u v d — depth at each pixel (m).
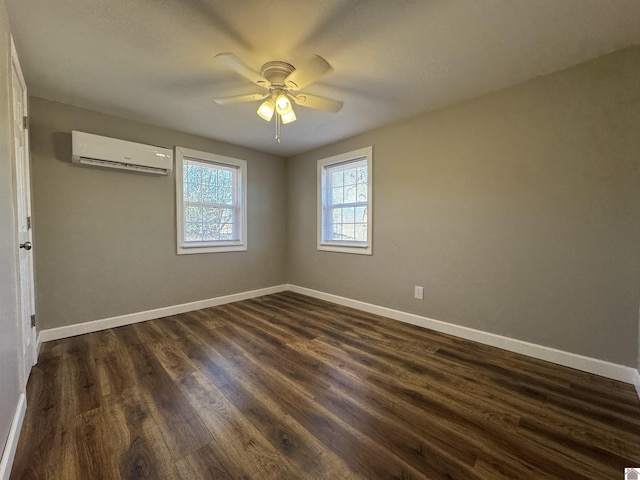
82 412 1.60
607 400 1.73
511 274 2.40
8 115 1.47
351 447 1.36
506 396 1.77
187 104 2.71
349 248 3.73
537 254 2.27
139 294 3.16
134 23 1.66
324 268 4.10
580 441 1.40
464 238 2.67
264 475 1.20
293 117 2.14
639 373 1.81
